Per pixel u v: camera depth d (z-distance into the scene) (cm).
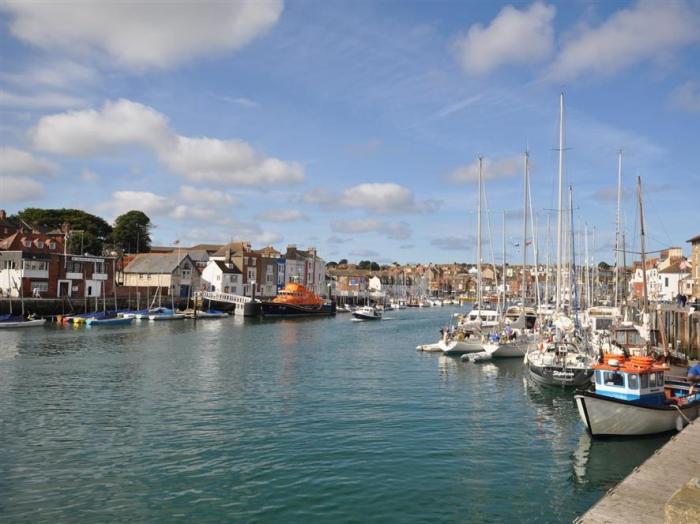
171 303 9069
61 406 2520
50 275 7744
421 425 2258
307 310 9812
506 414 2455
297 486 1588
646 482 1216
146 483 1602
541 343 3453
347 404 2627
